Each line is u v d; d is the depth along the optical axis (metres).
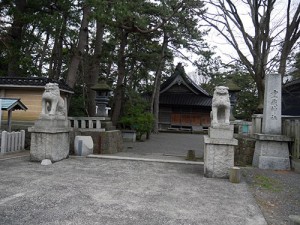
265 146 8.62
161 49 22.11
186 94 33.72
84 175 6.45
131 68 21.83
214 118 7.12
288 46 10.73
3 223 3.51
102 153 10.80
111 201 4.57
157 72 24.02
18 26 14.00
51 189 5.14
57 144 8.29
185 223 3.75
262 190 5.80
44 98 8.13
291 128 8.77
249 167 8.69
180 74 32.69
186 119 32.88
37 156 8.01
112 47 19.36
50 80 12.22
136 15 13.45
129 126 19.78
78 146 9.57
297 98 16.28
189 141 20.16
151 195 5.01
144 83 28.97
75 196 4.77
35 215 3.83
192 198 4.94
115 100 20.00
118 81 19.62
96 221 3.69
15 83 12.04
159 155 11.10
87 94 17.31
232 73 22.36
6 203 4.28
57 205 4.27
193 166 8.36
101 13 11.81
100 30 17.25
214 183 6.22
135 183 5.87
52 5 13.82
